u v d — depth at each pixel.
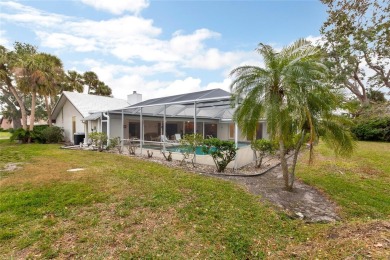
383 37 9.49
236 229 4.27
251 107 6.13
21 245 3.59
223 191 6.39
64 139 23.67
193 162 10.13
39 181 6.95
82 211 4.83
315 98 5.76
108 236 3.88
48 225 4.23
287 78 5.68
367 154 12.61
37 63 20.00
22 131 20.34
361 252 2.88
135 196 5.71
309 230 4.42
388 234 3.32
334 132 6.33
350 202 5.92
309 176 8.23
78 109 20.66
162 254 3.43
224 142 8.85
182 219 4.57
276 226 4.55
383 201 6.06
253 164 10.81
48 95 21.70
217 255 3.46
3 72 19.78
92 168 8.98
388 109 13.69
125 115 17.64
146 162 10.97
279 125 5.75
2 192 5.94
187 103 11.21
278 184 7.43
